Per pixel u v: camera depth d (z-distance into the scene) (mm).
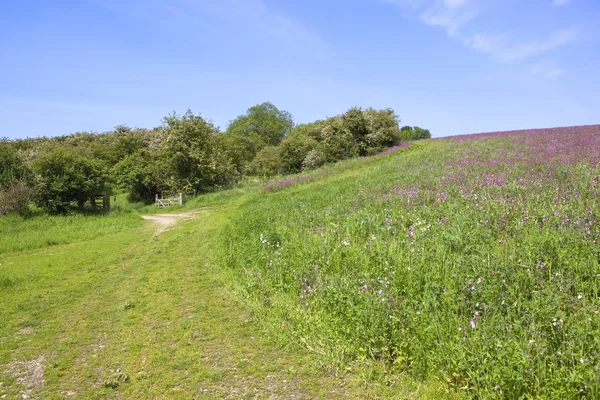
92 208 24203
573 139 21812
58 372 5367
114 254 12719
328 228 9789
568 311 4762
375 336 5145
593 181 9336
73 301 8258
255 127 82812
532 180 11000
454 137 43406
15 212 20594
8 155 22375
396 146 40969
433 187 12781
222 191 34688
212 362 5414
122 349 5957
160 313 7285
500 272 5539
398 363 4809
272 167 45969
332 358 5176
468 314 5078
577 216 7035
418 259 6770
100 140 57125
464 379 4184
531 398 3643
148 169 38312
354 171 27781
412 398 4246
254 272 8773
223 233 13312
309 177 28281
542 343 4141
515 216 7988
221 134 44219
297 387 4730
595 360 3859
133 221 21062
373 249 7809
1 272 10867
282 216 13273
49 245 15453
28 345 6246
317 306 6516
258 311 6949
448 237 7172
